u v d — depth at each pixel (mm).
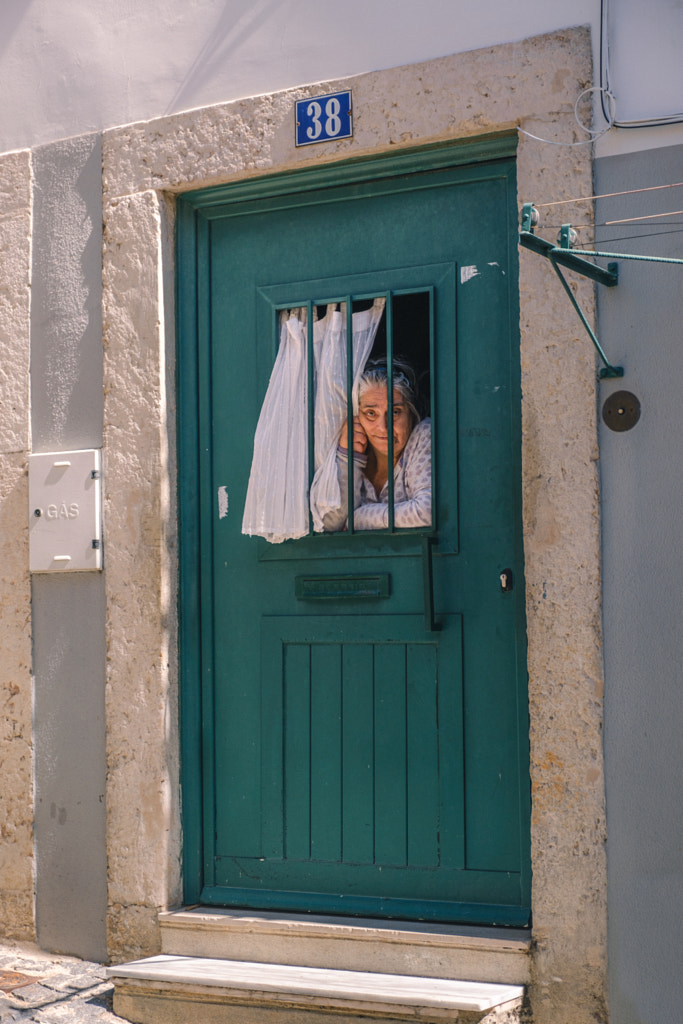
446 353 3820
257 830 4023
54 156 4496
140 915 4039
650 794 3307
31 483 4391
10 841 4355
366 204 4004
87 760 4227
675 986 3244
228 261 4227
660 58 3443
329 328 4012
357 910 3793
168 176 4227
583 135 3518
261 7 4109
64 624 4320
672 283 3383
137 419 4207
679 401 3352
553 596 3457
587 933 3352
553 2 3607
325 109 3939
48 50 4559
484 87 3676
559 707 3426
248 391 4156
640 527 3371
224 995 3492
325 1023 3361
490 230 3801
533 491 3510
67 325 4418
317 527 3941
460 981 3443
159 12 4320
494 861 3652
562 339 3504
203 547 4176
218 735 4109
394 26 3859
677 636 3303
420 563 3840
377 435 3914
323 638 3961
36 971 4051
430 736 3777
